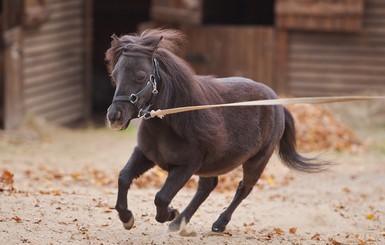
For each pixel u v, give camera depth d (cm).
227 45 2538
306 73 2489
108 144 2034
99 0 3222
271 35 2494
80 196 1129
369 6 2423
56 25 2391
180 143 841
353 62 2455
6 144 1905
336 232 1041
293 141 1046
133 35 876
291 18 2427
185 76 847
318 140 1980
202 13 2556
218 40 2539
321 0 2381
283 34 2486
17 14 2088
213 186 963
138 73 801
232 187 1412
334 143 1984
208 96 880
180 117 834
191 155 845
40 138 2055
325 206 1243
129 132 2280
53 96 2388
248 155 934
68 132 2227
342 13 2372
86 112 2620
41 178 1406
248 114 934
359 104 2455
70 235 888
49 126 2225
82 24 2578
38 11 2169
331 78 2475
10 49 2045
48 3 2284
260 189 1426
